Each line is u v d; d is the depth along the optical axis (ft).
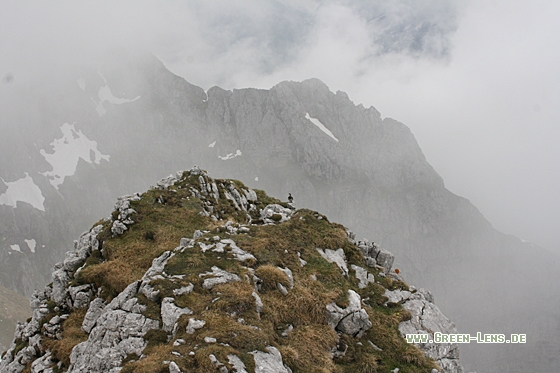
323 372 75.56
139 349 72.08
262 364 66.13
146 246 126.52
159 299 83.20
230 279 92.63
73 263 126.82
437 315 110.73
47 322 106.22
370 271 126.21
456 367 99.76
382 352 90.89
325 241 130.11
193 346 66.85
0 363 105.29
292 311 93.04
